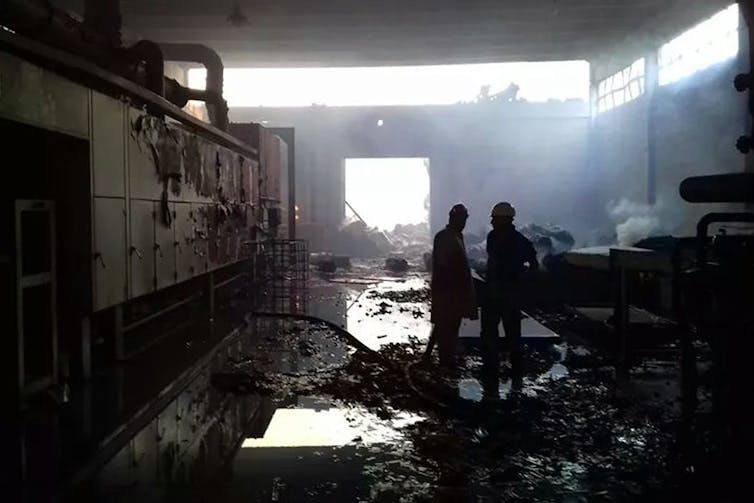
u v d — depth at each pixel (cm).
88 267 659
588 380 712
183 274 984
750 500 396
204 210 1109
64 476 424
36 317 600
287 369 759
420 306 1337
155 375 706
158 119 873
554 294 1385
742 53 1470
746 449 478
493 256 750
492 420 562
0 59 498
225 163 1279
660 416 570
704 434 518
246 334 1003
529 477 434
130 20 1908
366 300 1437
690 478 431
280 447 493
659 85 2006
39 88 556
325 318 1141
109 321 765
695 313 597
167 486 414
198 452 480
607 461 464
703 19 1689
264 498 398
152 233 843
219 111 1427
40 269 601
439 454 476
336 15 1908
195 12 1823
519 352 745
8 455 462
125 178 750
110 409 576
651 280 1091
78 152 655
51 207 608
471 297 759
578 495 405
